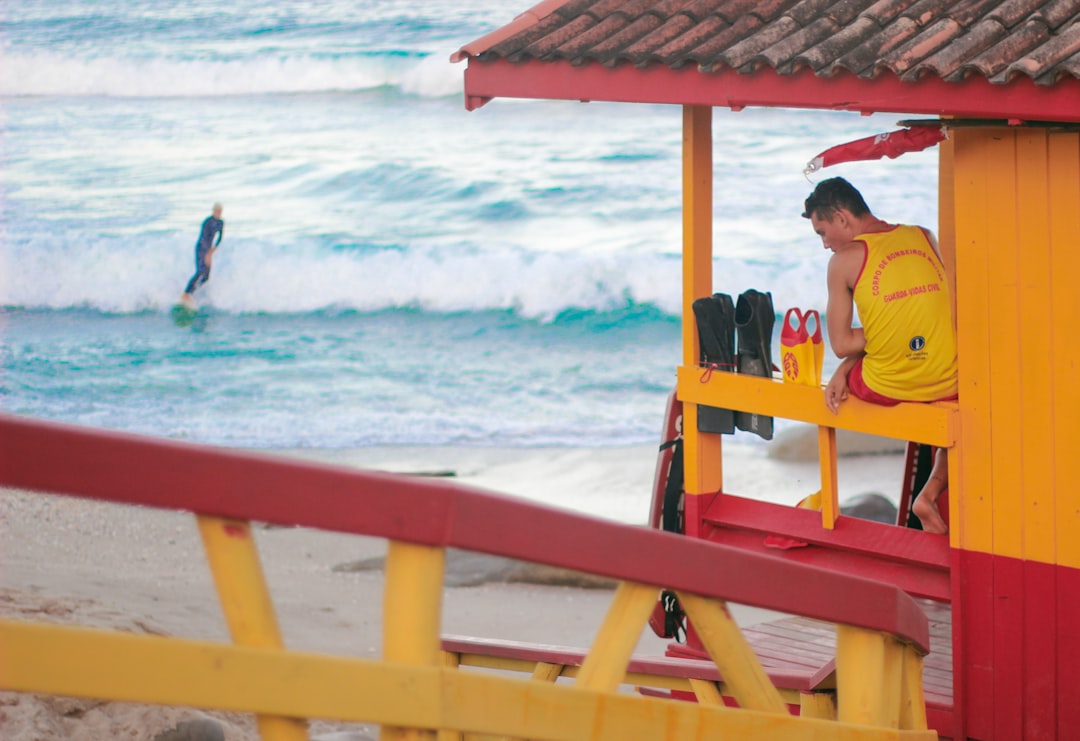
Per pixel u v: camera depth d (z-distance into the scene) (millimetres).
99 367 23469
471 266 27750
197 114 39812
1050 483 5469
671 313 26828
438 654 2268
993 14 5301
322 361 23938
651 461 17844
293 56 41094
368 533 2145
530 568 12695
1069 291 5324
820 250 28266
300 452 18703
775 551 6703
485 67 6852
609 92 6379
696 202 6887
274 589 11867
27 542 12602
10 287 28016
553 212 31547
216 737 5730
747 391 6656
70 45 42375
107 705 5637
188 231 30141
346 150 36250
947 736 5867
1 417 1894
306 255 28109
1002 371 5559
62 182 34250
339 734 6516
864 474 16609
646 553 2572
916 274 5859
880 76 5332
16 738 5094
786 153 34188
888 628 3328
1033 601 5574
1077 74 4684
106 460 1944
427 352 24594
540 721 2461
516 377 22828
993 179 5469
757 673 2990
